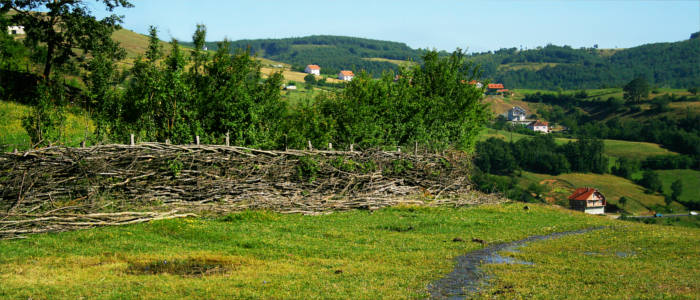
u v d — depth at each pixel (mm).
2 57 38062
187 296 8688
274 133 24141
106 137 19938
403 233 16703
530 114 192750
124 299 8430
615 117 165625
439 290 9812
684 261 12867
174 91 20766
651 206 88750
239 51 24453
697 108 146625
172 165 16781
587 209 77812
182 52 21750
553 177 99500
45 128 19172
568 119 173375
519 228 19203
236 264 11203
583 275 11070
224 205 17422
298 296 8875
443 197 26641
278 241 13852
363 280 10211
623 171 106000
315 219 18297
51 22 40562
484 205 26438
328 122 27844
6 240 12391
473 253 14008
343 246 13812
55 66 42594
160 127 20984
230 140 22078
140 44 112750
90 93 21172
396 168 25078
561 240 16531
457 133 33344
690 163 109938
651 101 167250
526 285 10164
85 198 14820
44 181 14047
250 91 23828
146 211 15508
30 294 8453
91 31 41219
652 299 8961
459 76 35406
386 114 30031
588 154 105312
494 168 97312
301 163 20672
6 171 13430
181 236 13828
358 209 21516
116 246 12281
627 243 15906
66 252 11625
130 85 22203
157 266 10734
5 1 39562
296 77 130375
